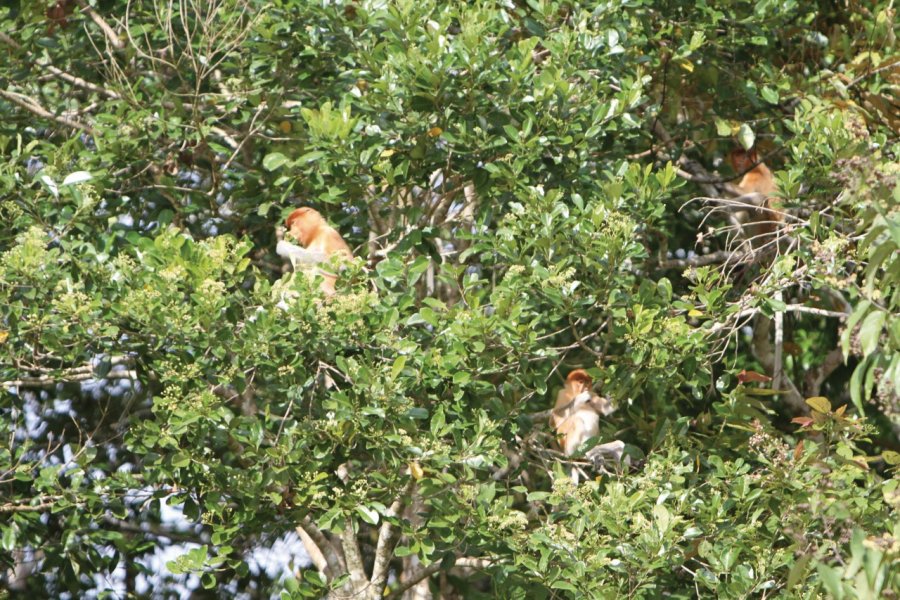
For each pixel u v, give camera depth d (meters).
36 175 12.53
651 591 10.76
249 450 10.86
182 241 11.16
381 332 11.09
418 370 11.23
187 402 10.71
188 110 14.02
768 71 14.50
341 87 13.30
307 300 10.96
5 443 12.38
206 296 10.70
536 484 16.11
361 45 12.80
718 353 12.54
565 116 12.01
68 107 14.66
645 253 11.98
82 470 12.27
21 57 14.57
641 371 11.50
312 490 10.82
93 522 13.58
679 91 14.66
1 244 12.73
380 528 13.55
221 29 13.82
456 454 11.05
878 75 14.18
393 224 12.81
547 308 11.77
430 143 12.00
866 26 14.84
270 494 10.80
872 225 6.98
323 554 13.92
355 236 14.60
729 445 12.20
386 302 11.67
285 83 13.54
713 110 15.55
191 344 10.96
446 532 11.16
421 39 12.02
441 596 16.11
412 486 12.42
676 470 11.27
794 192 11.73
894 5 14.94
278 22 13.25
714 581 10.80
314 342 11.06
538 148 11.69
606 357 11.77
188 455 10.76
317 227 12.99
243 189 14.07
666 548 10.38
